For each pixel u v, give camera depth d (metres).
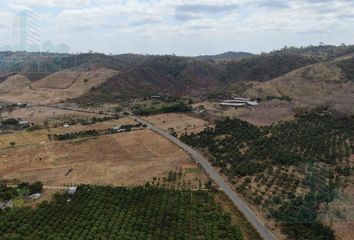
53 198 162.88
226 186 172.50
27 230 136.88
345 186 168.00
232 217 145.62
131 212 148.88
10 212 148.50
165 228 138.00
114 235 132.62
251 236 132.88
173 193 164.88
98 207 152.25
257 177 179.12
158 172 191.12
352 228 138.12
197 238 132.62
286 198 158.75
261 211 150.38
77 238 131.62
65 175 190.00
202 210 150.62
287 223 141.12
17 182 181.38
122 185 176.50
